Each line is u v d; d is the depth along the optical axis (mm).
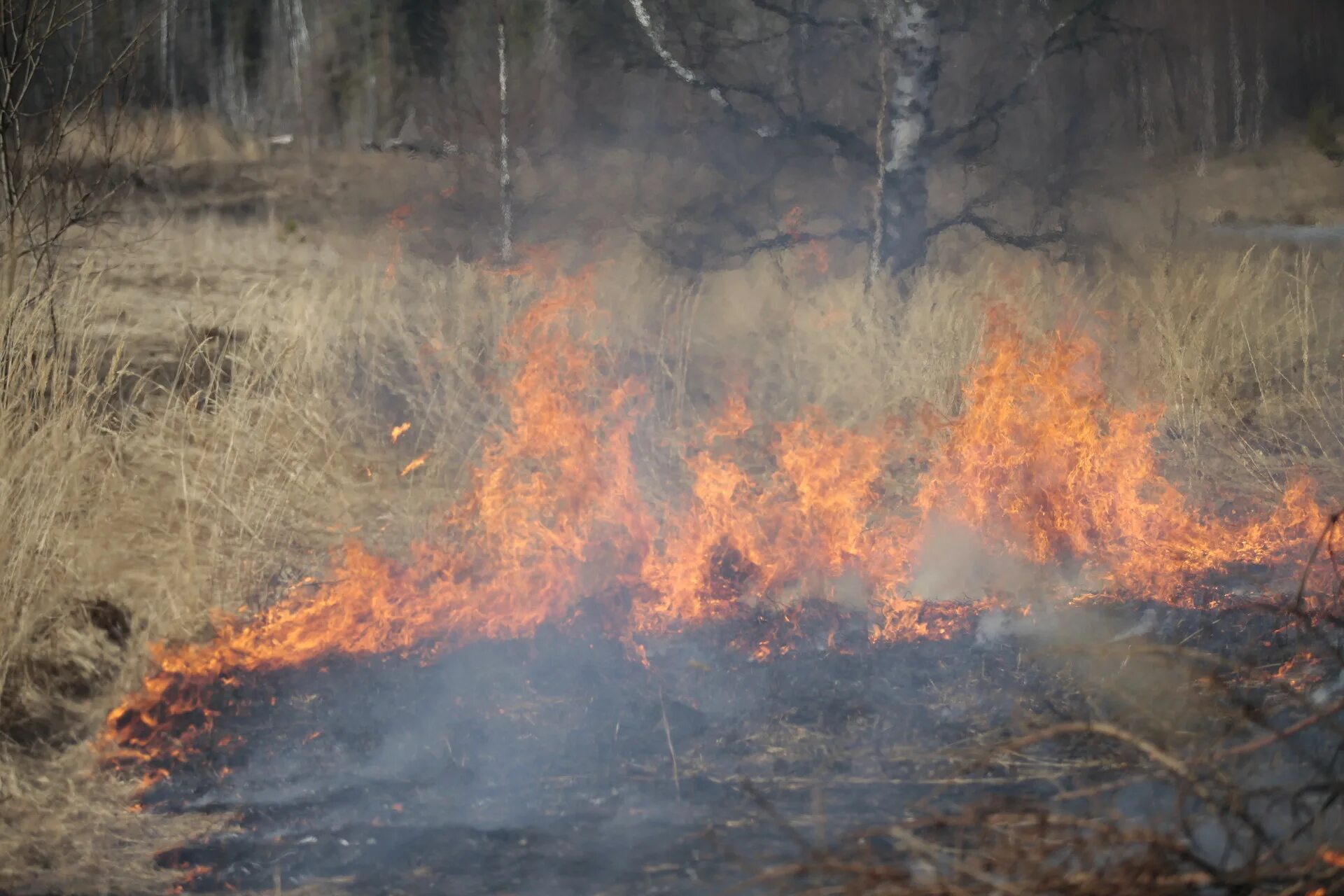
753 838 4074
